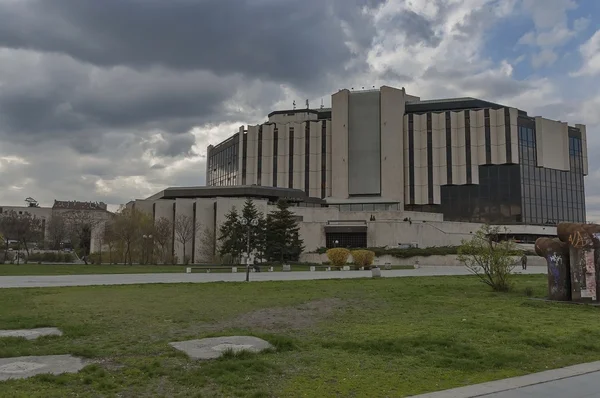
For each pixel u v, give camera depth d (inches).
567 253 794.8
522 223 3351.4
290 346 411.5
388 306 701.3
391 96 3681.1
